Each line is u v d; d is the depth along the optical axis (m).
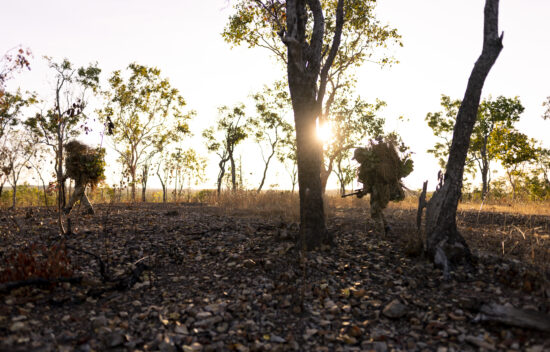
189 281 4.97
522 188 23.62
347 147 19.66
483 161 30.47
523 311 3.46
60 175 7.20
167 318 3.89
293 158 25.70
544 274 4.36
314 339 3.49
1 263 5.26
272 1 7.49
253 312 3.99
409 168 6.88
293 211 10.16
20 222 8.49
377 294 4.34
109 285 4.67
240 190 15.55
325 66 7.03
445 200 5.28
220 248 6.31
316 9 6.41
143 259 5.70
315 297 4.33
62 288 4.54
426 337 3.42
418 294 4.29
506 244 5.89
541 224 8.13
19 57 6.03
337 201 14.13
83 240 6.81
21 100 17.47
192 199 21.86
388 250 5.84
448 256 5.00
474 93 5.21
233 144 30.47
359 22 14.29
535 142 23.52
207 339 3.48
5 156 11.41
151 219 9.29
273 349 3.27
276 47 14.09
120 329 3.59
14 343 3.18
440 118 32.25
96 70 20.95
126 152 25.55
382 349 3.24
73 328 3.61
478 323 3.54
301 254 5.61
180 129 27.23
